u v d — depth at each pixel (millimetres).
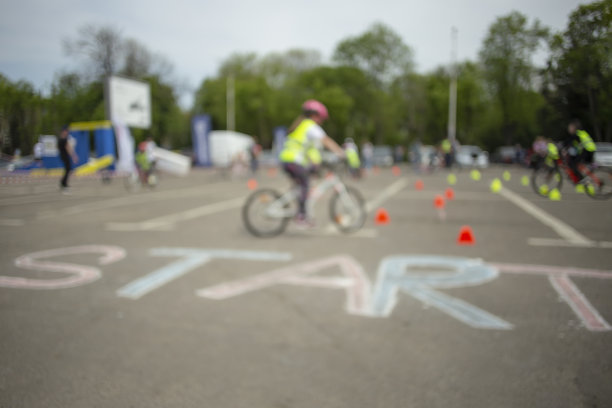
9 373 2191
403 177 20719
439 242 5441
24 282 3734
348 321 2906
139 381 2137
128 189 13336
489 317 2916
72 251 4902
